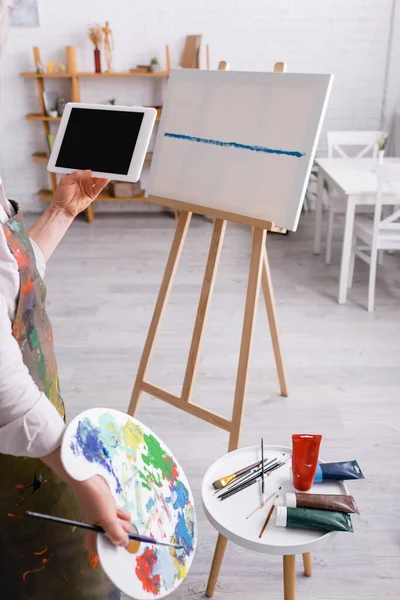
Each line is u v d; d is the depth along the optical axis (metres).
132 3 4.89
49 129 5.21
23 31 4.94
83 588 1.08
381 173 3.21
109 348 3.07
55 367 1.08
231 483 1.49
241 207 1.96
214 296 3.65
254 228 1.94
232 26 4.96
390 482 2.15
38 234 1.25
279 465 1.54
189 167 2.09
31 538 1.02
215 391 2.71
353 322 3.33
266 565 1.84
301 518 1.33
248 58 5.05
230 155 1.99
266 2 4.88
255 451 1.62
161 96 5.16
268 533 1.33
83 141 1.40
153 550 0.96
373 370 2.87
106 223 5.13
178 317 3.39
